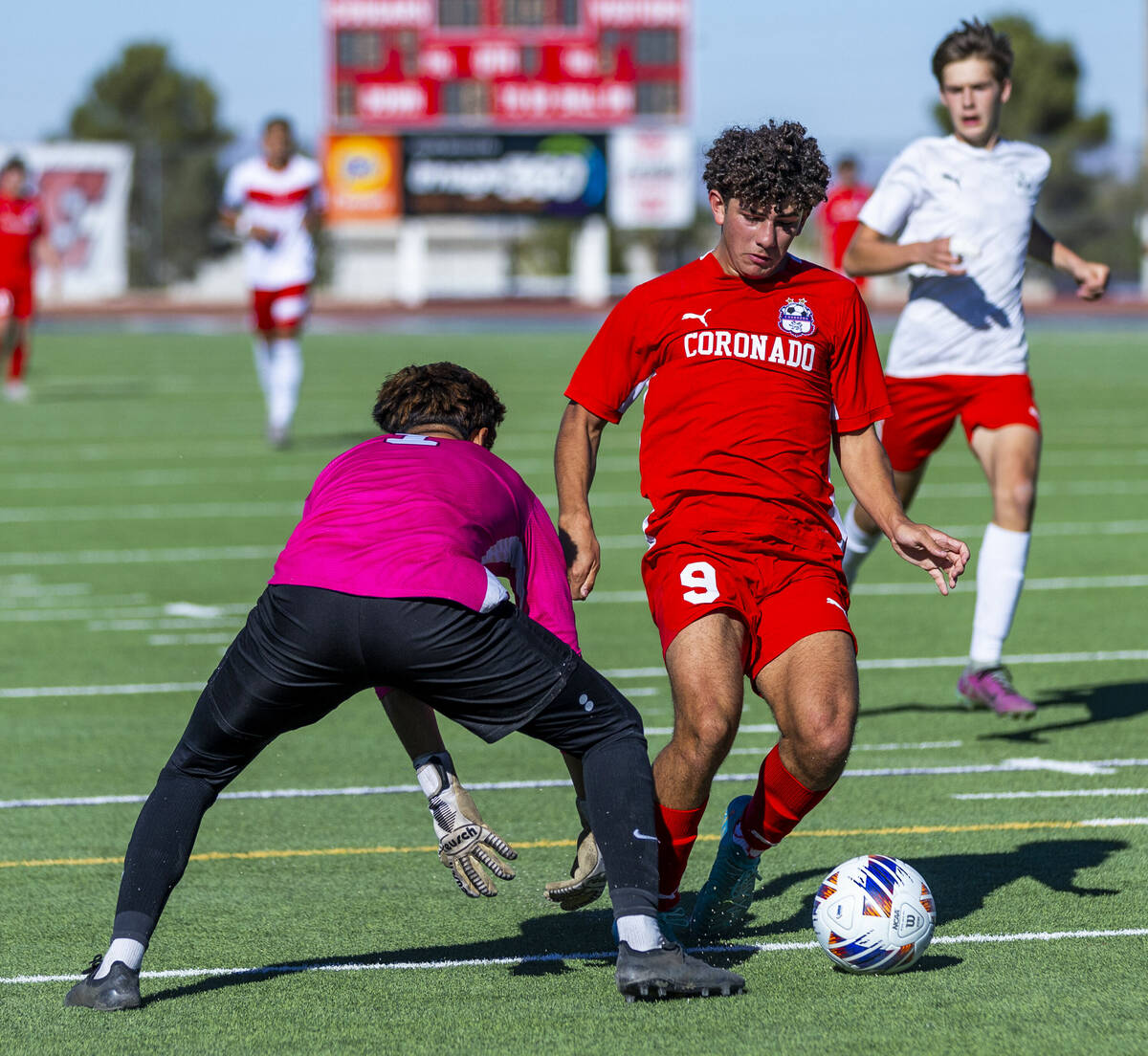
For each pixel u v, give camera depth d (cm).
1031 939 1329
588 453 1343
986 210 2045
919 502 4091
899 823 1689
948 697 2264
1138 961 1273
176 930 1394
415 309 13600
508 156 12362
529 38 12219
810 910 1428
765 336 1307
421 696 1193
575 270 15075
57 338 10812
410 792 1850
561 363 8169
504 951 1335
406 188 12344
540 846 1641
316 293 15950
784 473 1298
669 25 12262
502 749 2056
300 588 1170
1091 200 14475
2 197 6469
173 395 6869
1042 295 14850
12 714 2214
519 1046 1120
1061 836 1630
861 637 2673
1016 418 2045
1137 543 3522
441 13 12156
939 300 2062
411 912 1442
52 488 4397
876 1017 1166
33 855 1617
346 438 5325
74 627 2783
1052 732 2069
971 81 2042
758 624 1269
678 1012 1181
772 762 1270
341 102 12231
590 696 1200
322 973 1284
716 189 1284
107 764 1962
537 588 1233
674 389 1313
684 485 1305
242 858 1606
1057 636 2662
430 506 1200
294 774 1930
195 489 4334
